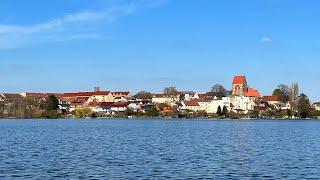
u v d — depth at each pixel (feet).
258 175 175.52
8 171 179.93
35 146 296.30
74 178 165.89
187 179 166.30
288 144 327.26
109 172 180.04
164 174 176.45
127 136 421.18
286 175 175.63
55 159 220.43
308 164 206.49
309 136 431.43
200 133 480.64
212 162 213.05
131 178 167.12
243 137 411.95
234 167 196.44
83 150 269.23
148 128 609.01
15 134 442.50
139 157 232.53
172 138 393.91
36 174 173.58
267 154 251.60
